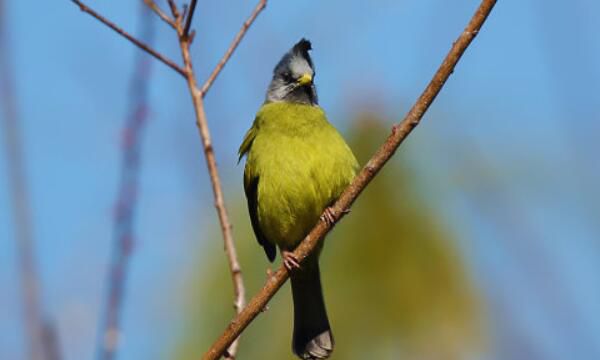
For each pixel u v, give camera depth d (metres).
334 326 11.26
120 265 8.70
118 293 8.63
